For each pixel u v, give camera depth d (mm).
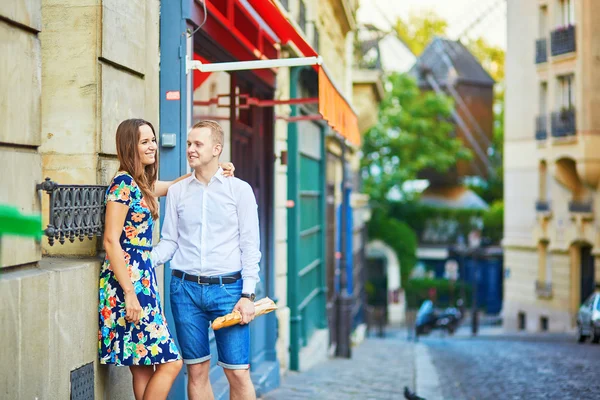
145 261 4875
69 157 5238
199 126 5133
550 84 30203
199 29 6809
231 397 5309
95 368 4891
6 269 4070
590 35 28094
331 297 17547
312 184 14266
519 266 34188
